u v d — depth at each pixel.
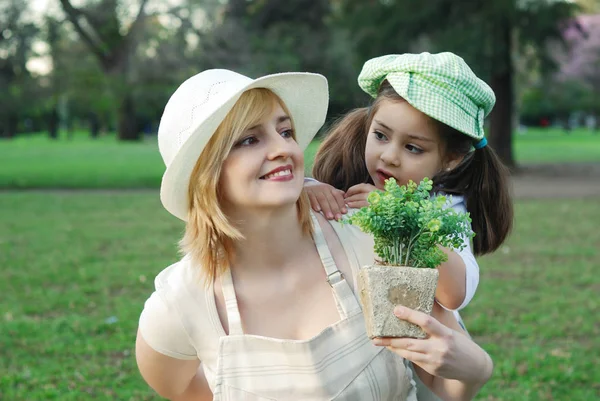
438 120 2.43
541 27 20.36
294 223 2.07
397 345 1.80
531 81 52.94
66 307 6.79
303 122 2.18
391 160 2.49
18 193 16.88
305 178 2.37
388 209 1.81
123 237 10.48
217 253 2.05
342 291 2.03
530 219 12.27
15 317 6.49
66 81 25.84
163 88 24.28
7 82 25.39
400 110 2.46
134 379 5.08
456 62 2.46
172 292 2.09
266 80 1.92
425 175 2.51
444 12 20.86
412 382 2.07
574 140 48.16
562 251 9.32
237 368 2.00
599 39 51.53
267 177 1.95
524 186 18.23
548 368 5.21
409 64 2.45
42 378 5.08
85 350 5.62
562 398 4.70
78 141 52.88
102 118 61.69
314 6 31.89
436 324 1.78
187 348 2.13
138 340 2.18
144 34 23.58
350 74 27.77
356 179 2.69
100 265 8.52
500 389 4.86
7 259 8.88
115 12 23.20
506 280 7.77
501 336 5.97
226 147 1.91
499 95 22.47
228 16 27.70
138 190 17.75
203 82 2.01
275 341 1.97
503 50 20.47
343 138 2.72
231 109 1.92
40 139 58.84
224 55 23.67
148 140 53.59
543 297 7.09
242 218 2.02
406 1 20.84
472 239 2.67
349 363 1.99
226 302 2.03
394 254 1.86
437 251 1.89
